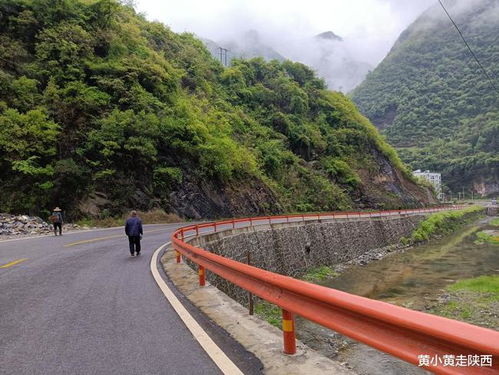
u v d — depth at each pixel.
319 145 71.88
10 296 7.27
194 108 45.91
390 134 198.12
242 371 3.79
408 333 2.50
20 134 28.52
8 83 30.42
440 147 172.25
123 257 12.88
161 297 7.15
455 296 20.67
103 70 36.72
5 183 28.19
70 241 18.05
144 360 4.16
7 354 4.40
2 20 34.12
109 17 40.94
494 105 180.25
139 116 35.50
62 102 32.31
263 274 4.43
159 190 36.03
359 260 37.78
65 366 4.04
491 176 145.62
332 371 3.70
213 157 41.97
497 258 35.28
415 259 37.06
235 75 68.69
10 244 16.59
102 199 31.81
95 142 32.50
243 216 44.59
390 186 80.44
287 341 4.18
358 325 2.96
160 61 43.66
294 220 33.38
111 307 6.45
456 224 68.31
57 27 35.94
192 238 16.52
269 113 69.06
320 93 84.69
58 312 6.15
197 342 4.68
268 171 56.81
